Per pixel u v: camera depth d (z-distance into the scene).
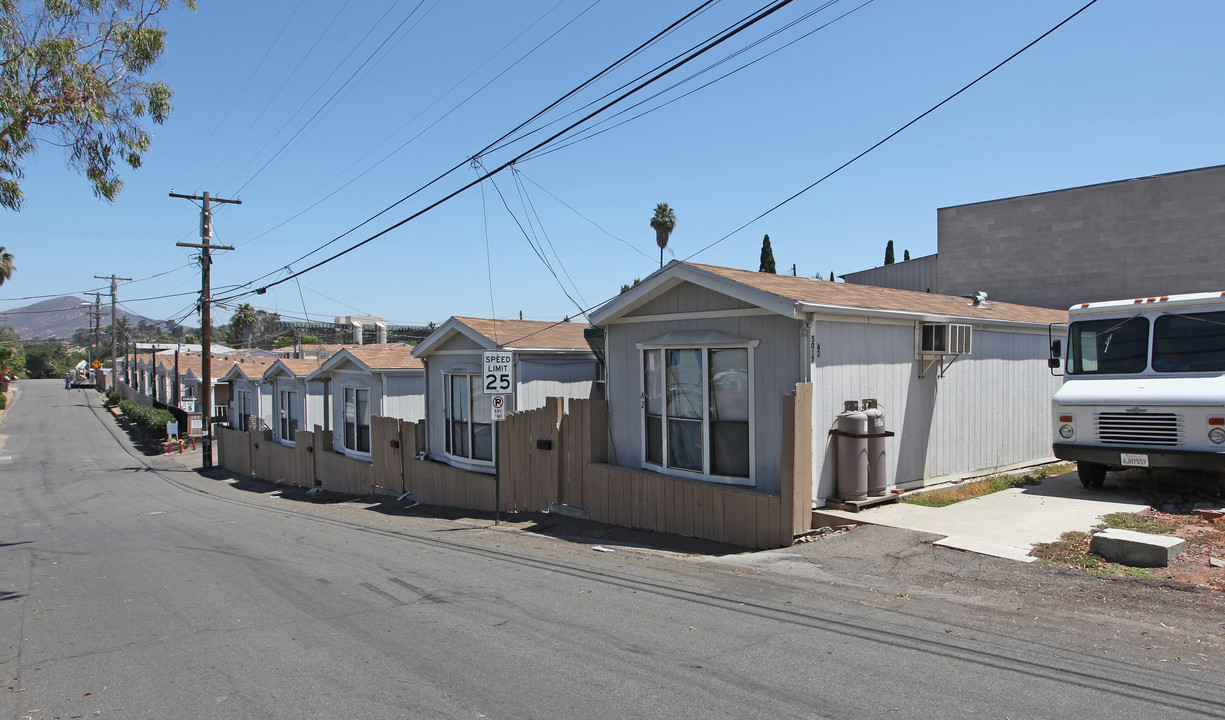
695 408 10.45
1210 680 4.43
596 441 11.88
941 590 6.49
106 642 6.22
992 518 8.89
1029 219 25.34
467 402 15.77
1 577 9.54
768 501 8.80
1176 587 6.06
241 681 5.10
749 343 9.67
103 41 9.75
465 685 4.83
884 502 9.77
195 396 47.03
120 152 10.13
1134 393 10.01
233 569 9.30
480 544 10.59
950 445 11.60
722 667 4.93
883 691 4.42
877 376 10.20
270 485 25.02
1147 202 22.92
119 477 29.16
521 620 6.28
